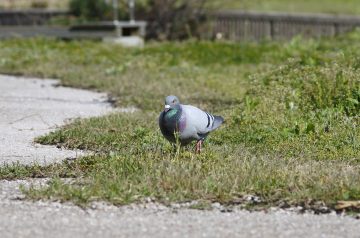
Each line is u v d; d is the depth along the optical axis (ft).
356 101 48.60
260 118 48.03
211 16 119.75
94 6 120.26
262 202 32.73
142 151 39.96
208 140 43.50
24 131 49.24
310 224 30.40
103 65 80.12
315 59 66.33
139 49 93.91
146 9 118.93
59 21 116.57
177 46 97.76
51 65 80.12
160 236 28.89
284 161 38.22
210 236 28.94
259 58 85.05
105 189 33.53
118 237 28.73
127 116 51.57
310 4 145.69
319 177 34.81
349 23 110.63
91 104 59.98
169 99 37.70
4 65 80.59
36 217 30.83
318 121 46.29
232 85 66.39
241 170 35.63
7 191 34.45
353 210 31.78
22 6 128.98
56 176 36.42
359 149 41.14
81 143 44.50
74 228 29.63
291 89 52.90
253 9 137.69
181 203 32.68
